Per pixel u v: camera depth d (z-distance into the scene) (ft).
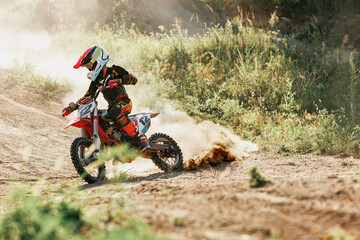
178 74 102.58
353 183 28.22
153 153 51.19
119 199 30.07
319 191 26.81
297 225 21.13
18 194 30.71
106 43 120.47
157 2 189.26
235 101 84.53
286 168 48.88
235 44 116.98
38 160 56.80
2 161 54.70
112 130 48.85
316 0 213.25
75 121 46.26
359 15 179.63
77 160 45.06
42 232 21.56
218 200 26.50
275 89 90.12
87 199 32.01
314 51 114.83
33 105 81.76
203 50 116.26
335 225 20.88
